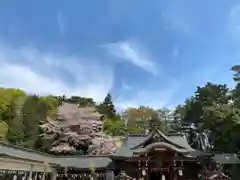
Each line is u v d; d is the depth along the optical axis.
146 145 28.80
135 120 67.75
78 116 41.47
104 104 70.88
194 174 28.25
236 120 29.09
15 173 18.45
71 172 27.55
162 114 72.75
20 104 49.84
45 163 23.02
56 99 64.38
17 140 41.88
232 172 28.72
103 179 26.92
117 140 44.41
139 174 27.77
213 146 37.59
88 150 37.28
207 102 47.56
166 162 28.09
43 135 40.94
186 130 48.56
